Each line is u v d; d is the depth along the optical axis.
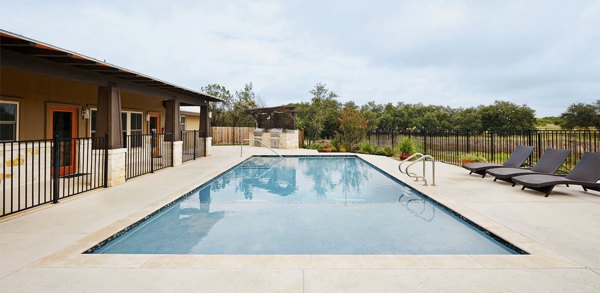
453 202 5.76
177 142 11.20
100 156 7.36
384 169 10.57
